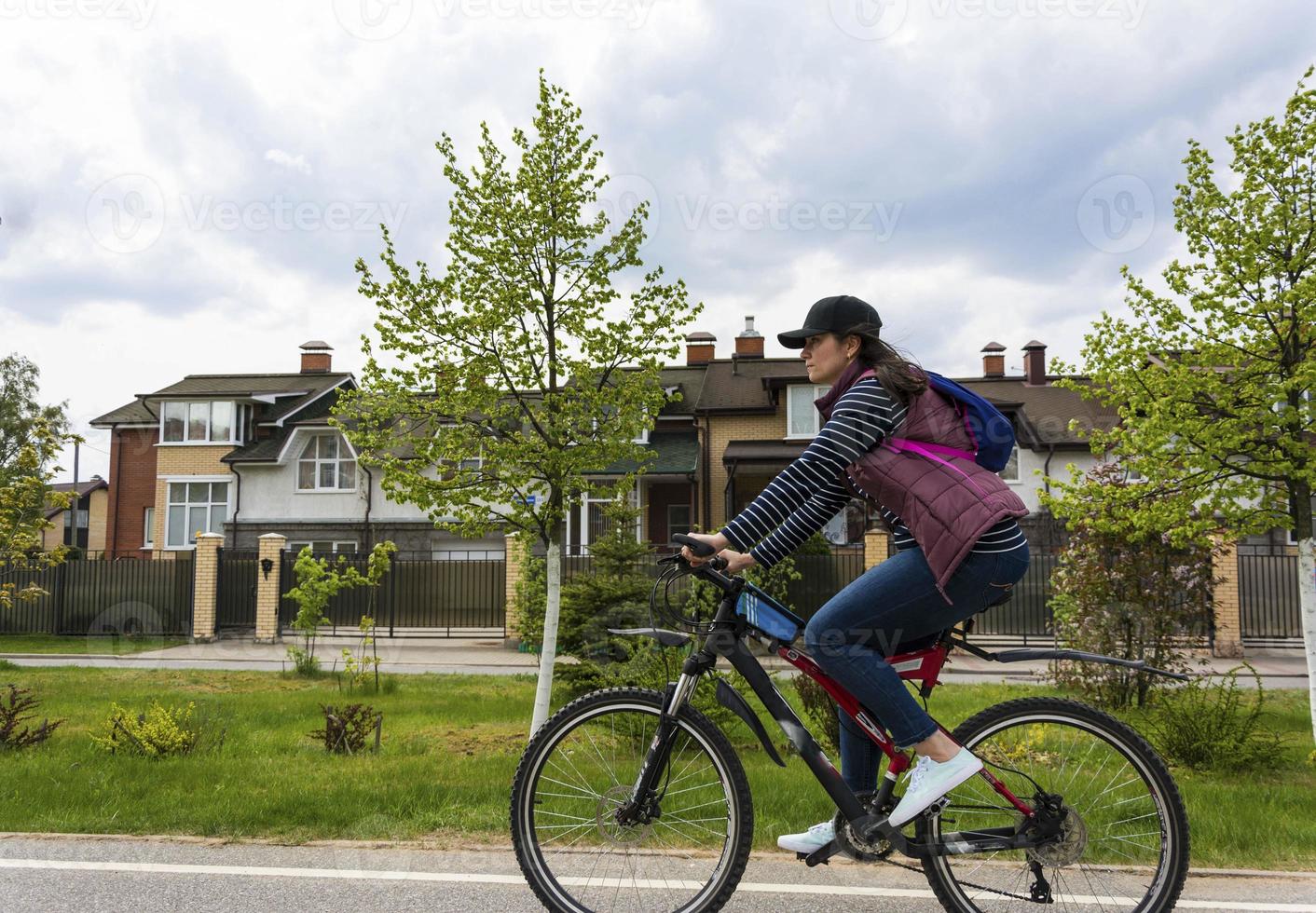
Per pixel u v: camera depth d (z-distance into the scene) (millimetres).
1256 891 3465
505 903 3240
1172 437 7328
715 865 3156
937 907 3186
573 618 9703
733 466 26375
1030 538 24703
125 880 3486
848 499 2943
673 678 6645
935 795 2674
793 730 2861
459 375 6652
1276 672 14578
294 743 7250
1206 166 7078
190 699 10414
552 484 6988
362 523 28312
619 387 7016
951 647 2893
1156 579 9164
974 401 2705
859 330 2826
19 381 30484
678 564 2861
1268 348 7055
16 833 4188
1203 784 5824
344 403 6945
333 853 3877
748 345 32312
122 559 21609
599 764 3074
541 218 6699
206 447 30609
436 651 18531
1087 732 2910
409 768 5867
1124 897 2898
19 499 13203
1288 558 18922
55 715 8805
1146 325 7496
